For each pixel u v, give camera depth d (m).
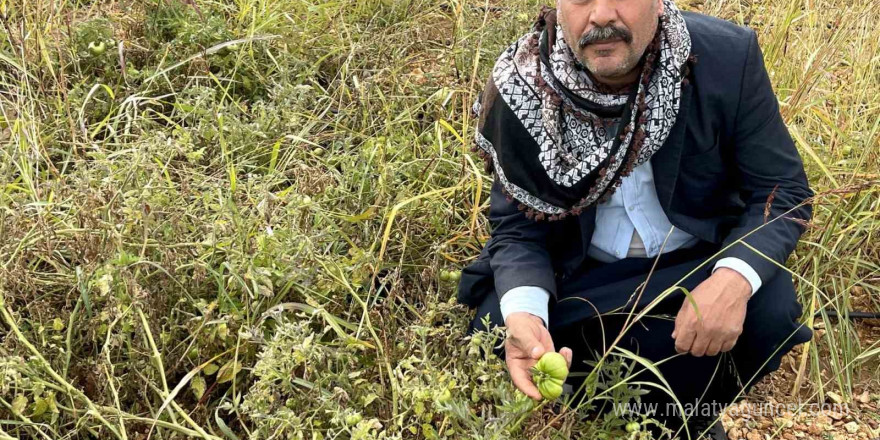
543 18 2.42
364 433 2.19
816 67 3.44
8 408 2.39
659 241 2.51
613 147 2.33
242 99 3.93
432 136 3.56
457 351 2.53
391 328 2.73
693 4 4.82
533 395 2.24
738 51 2.37
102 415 2.41
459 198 3.31
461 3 4.11
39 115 3.58
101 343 2.65
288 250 2.63
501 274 2.50
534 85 2.39
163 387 2.49
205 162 3.43
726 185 2.52
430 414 2.33
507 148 2.44
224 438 2.57
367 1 4.46
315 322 2.77
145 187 2.62
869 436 2.76
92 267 2.54
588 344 2.64
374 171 3.23
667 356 2.53
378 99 3.76
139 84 3.84
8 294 2.57
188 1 3.85
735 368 2.56
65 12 4.09
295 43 4.12
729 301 2.30
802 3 4.29
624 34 2.17
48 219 2.84
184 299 2.58
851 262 3.22
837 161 3.39
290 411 2.24
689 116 2.37
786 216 2.40
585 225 2.49
